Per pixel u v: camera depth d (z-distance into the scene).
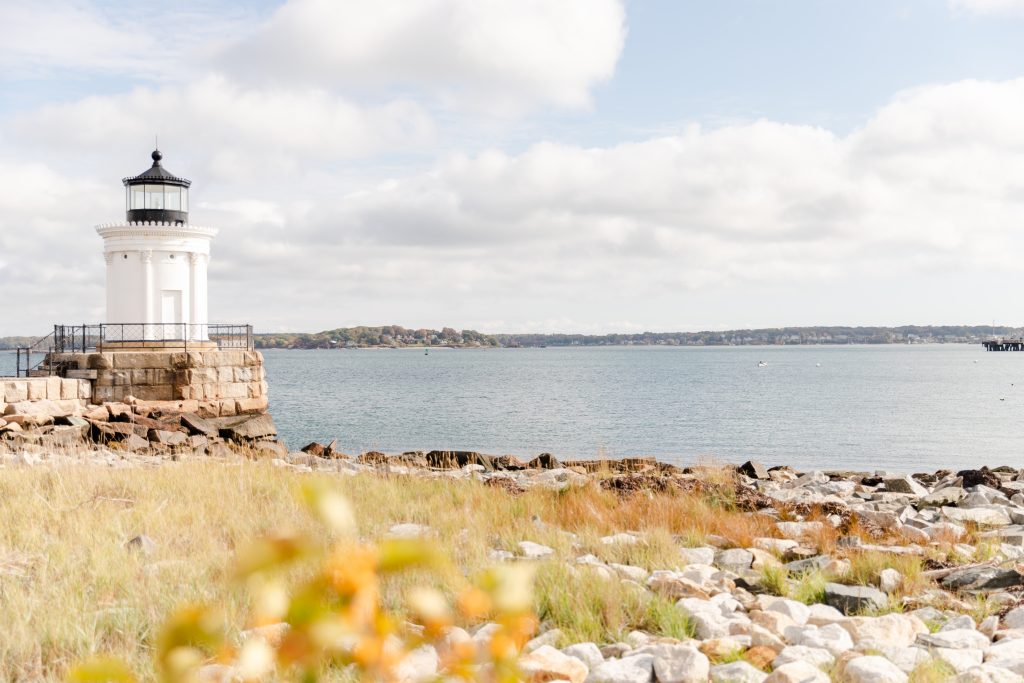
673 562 9.52
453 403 72.25
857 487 18.72
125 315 37.03
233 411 36.44
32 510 11.28
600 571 8.57
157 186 37.75
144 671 5.77
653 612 7.53
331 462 21.08
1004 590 8.77
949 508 14.50
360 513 11.60
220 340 38.12
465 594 1.14
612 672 5.97
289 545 1.02
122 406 33.22
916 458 38.12
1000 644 6.83
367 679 1.08
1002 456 38.53
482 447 42.59
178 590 7.67
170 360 35.19
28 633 6.64
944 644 6.96
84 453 19.61
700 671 5.97
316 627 1.02
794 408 65.06
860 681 5.82
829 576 9.17
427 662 5.63
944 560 10.11
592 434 47.75
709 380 113.38
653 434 47.69
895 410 62.91
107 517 10.83
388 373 150.38
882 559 9.66
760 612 7.61
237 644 5.83
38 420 28.73
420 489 14.47
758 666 6.36
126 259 36.97
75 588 7.87
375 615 1.06
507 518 11.97
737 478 19.64
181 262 37.72
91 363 34.03
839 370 150.88
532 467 23.20
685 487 14.99
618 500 13.64
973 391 85.88
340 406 69.69
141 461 19.47
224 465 16.39
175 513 11.24
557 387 97.44
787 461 37.34
